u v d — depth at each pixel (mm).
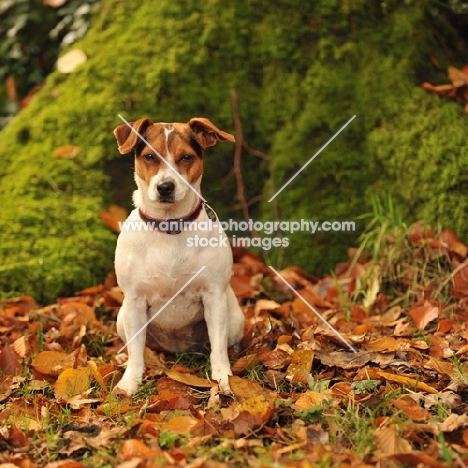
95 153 8508
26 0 10422
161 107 8664
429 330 6848
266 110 8758
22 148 8727
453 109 8500
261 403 5137
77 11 10078
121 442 4789
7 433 4910
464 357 6109
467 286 7344
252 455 4590
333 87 8711
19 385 5977
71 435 4934
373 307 7445
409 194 8281
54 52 10445
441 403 5191
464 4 9844
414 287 7504
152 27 8969
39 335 6852
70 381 5801
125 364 6398
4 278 7789
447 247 7664
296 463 4406
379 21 8969
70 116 8680
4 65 10477
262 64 8883
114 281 7965
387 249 7844
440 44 9422
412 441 4754
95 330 7020
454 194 8117
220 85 8773
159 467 4371
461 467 4395
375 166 8492
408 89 8648
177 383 5906
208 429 4863
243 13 8953
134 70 8789
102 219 8258
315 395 5312
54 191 8383
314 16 8930
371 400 5250
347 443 4770
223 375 5953
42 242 7996
